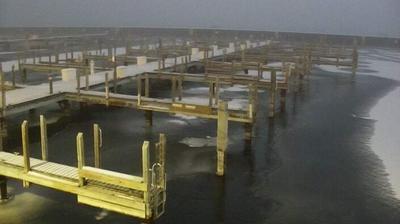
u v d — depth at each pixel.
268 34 95.38
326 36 91.12
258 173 21.92
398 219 17.61
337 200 19.17
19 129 27.88
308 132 29.08
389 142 26.95
